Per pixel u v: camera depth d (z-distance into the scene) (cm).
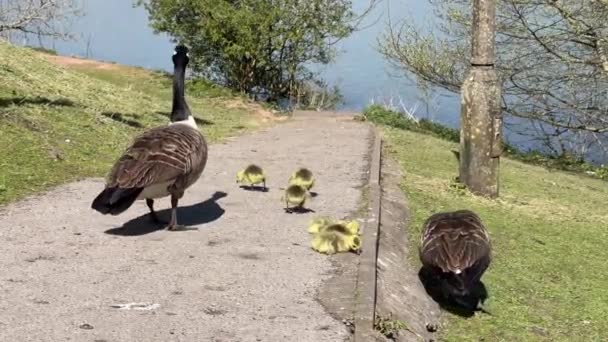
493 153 1222
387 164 1352
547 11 1834
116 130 1392
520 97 2008
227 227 815
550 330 705
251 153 1362
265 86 2523
